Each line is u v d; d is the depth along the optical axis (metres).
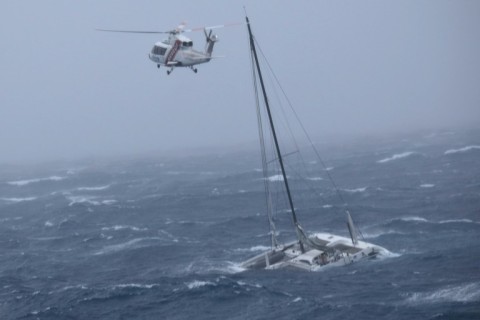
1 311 97.38
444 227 133.50
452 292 90.25
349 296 92.50
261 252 127.19
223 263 118.81
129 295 99.50
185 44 114.62
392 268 104.25
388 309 85.81
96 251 137.50
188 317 89.44
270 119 116.81
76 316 92.50
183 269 115.88
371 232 134.62
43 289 107.50
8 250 145.38
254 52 117.25
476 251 110.44
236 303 93.19
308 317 85.75
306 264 108.12
